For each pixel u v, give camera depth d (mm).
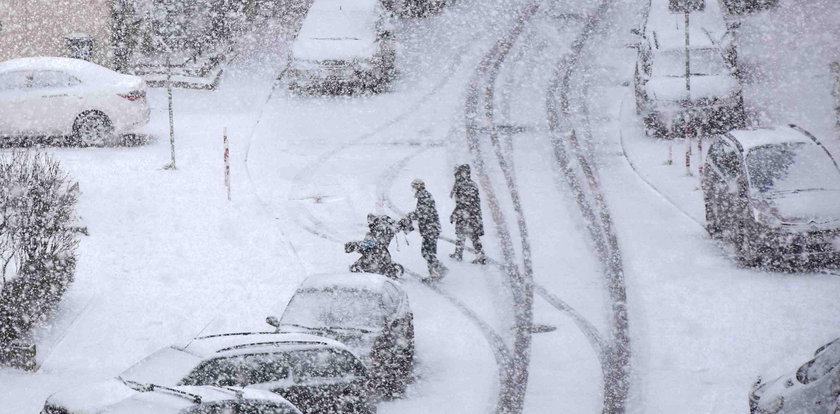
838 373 31641
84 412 28562
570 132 83375
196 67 95062
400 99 92812
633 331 47219
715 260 56500
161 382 31891
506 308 50875
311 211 65312
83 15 89250
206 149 75875
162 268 53250
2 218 46719
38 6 87562
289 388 33625
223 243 57531
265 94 92312
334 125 84938
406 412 38562
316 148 79062
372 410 36094
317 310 41188
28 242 46562
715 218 59844
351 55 92188
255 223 61250
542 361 44125
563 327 48062
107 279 51375
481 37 113125
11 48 87438
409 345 42281
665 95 80000
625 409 38781
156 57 98188
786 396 31797
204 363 32719
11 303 42719
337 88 93250
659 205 66750
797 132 60531
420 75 100250
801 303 49062
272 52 105688
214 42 105188
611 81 96750
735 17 113500
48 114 73375
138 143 76625
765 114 83250
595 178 72625
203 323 46594
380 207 55312
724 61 83188
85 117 74125
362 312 41031
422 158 77375
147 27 99562
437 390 41000
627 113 87625
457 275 56094
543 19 119312
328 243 59406
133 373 32781
